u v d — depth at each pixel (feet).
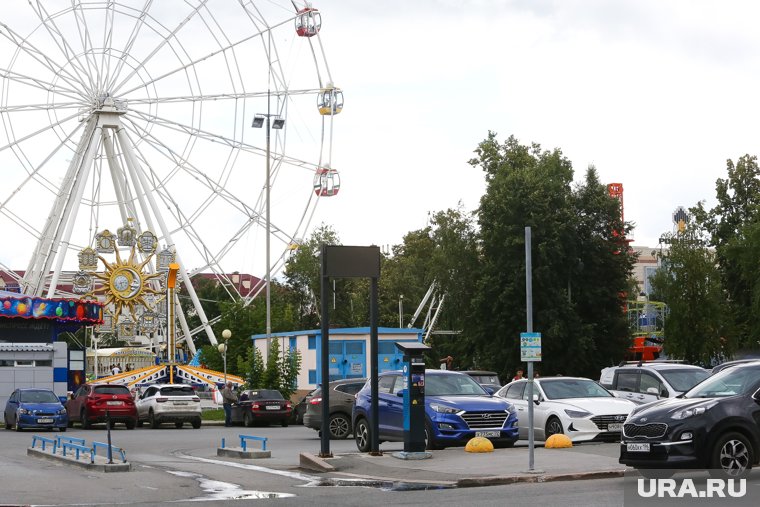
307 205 201.98
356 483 59.93
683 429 51.34
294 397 169.17
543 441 84.23
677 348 188.24
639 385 88.28
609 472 57.41
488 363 196.34
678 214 272.10
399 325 319.06
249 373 165.68
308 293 367.04
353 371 165.89
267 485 59.98
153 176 197.88
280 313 266.36
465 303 240.53
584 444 77.56
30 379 153.99
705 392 55.21
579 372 194.18
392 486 57.62
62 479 63.57
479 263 236.02
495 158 229.86
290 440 106.42
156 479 63.62
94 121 191.01
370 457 70.79
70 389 178.40
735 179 226.99
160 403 136.56
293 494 55.01
